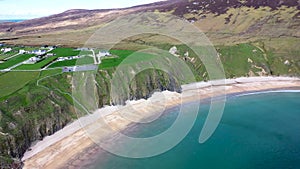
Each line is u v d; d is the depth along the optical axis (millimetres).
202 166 53156
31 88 73125
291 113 80688
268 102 90000
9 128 59062
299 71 113625
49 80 78312
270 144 62156
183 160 54719
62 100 72812
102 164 54500
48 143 62656
